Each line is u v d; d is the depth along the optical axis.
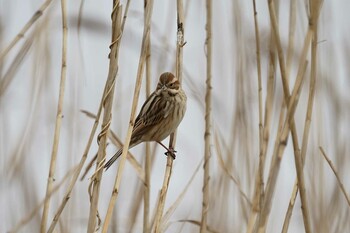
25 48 7.69
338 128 9.44
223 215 9.45
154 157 9.73
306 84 9.70
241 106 9.40
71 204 9.39
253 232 7.51
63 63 7.50
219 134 9.38
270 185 6.98
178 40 8.52
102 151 7.37
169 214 8.02
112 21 7.40
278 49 6.71
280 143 6.91
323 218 9.03
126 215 9.27
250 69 9.45
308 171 9.34
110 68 7.38
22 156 9.35
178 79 8.49
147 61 8.28
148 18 7.46
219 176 9.48
